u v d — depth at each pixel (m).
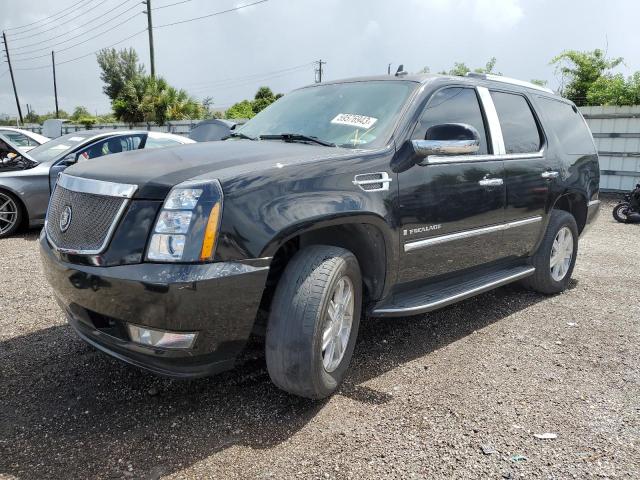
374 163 3.05
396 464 2.38
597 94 16.77
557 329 4.15
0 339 3.64
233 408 2.82
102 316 2.60
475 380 3.22
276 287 2.73
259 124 3.99
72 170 2.97
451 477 2.30
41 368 3.22
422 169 3.32
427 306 3.39
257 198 2.51
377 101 3.58
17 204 7.41
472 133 3.03
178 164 2.70
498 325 4.21
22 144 12.02
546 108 4.95
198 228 2.35
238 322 2.49
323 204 2.70
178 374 2.49
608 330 4.16
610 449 2.55
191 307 2.33
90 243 2.52
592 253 7.20
